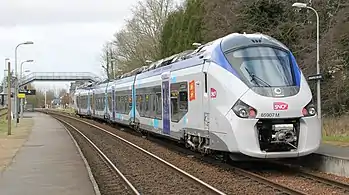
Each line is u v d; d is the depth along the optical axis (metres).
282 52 15.19
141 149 21.98
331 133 26.62
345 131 27.12
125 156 20.94
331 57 32.97
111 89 41.09
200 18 52.75
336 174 13.93
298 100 14.02
